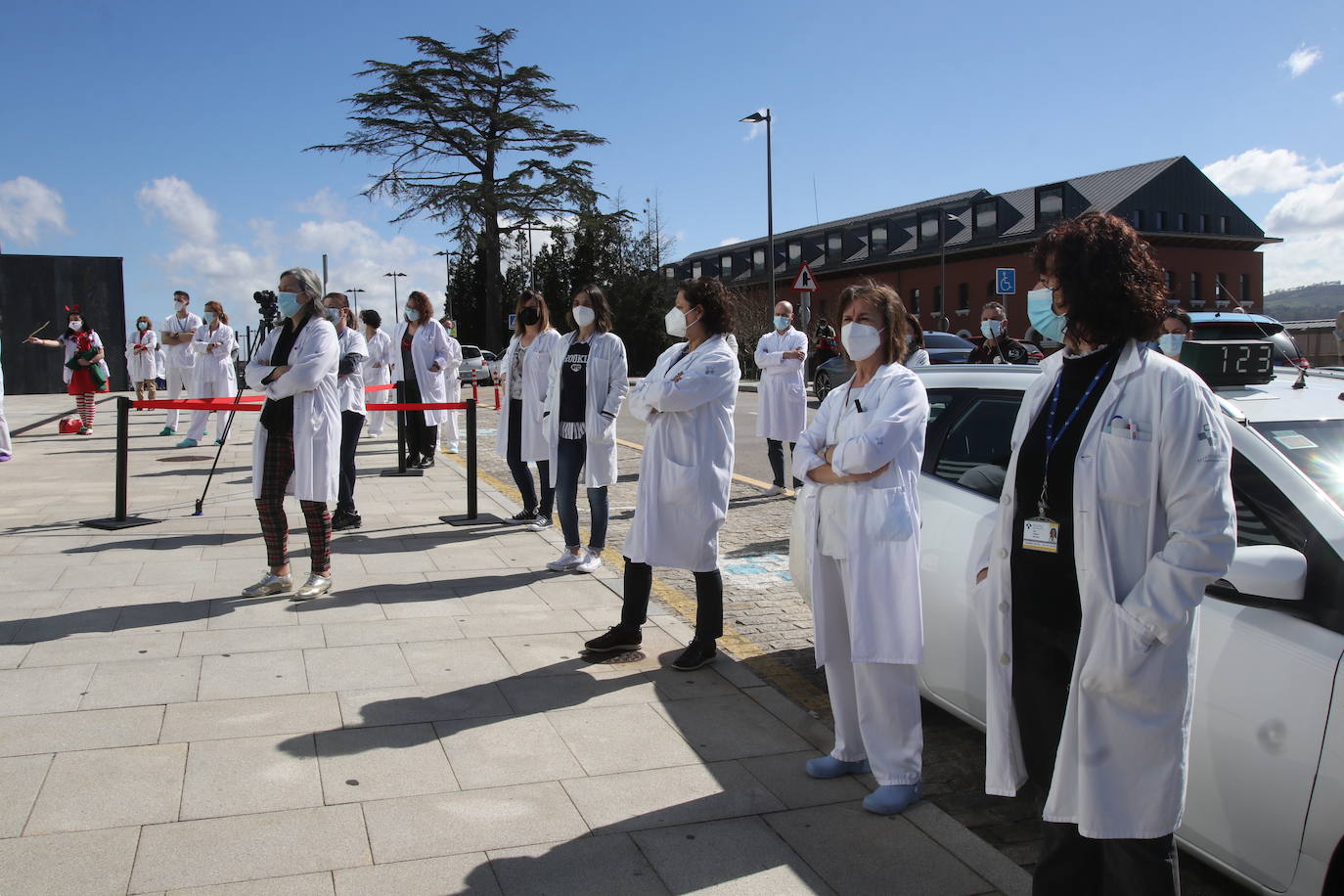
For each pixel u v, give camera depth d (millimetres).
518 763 3609
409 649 4812
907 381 3262
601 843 3072
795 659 4980
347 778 3422
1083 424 2217
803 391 10125
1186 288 52469
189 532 7359
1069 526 2225
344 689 4250
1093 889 2336
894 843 3131
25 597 5441
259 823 3088
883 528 3227
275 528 5613
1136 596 2080
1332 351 24031
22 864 2799
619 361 6309
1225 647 2621
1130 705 2119
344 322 7855
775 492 10125
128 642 4734
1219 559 2031
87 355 14688
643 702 4254
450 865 2904
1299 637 2492
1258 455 2916
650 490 4605
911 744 3359
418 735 3811
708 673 4648
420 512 8609
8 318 29312
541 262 48906
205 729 3771
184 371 14695
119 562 6305
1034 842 3266
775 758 3746
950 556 3715
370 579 6121
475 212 40812
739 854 3039
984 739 4109
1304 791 2379
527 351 7664
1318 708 2375
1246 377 3635
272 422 5520
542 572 6406
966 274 52125
